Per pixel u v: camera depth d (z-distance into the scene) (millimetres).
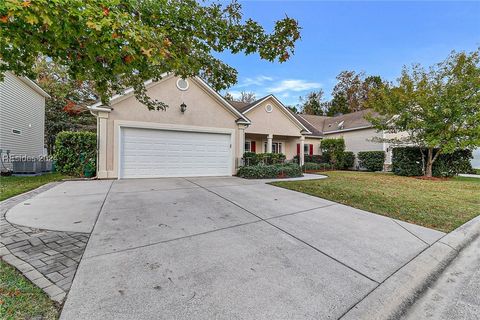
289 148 18891
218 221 4020
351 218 4383
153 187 7051
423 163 11719
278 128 16312
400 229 3844
